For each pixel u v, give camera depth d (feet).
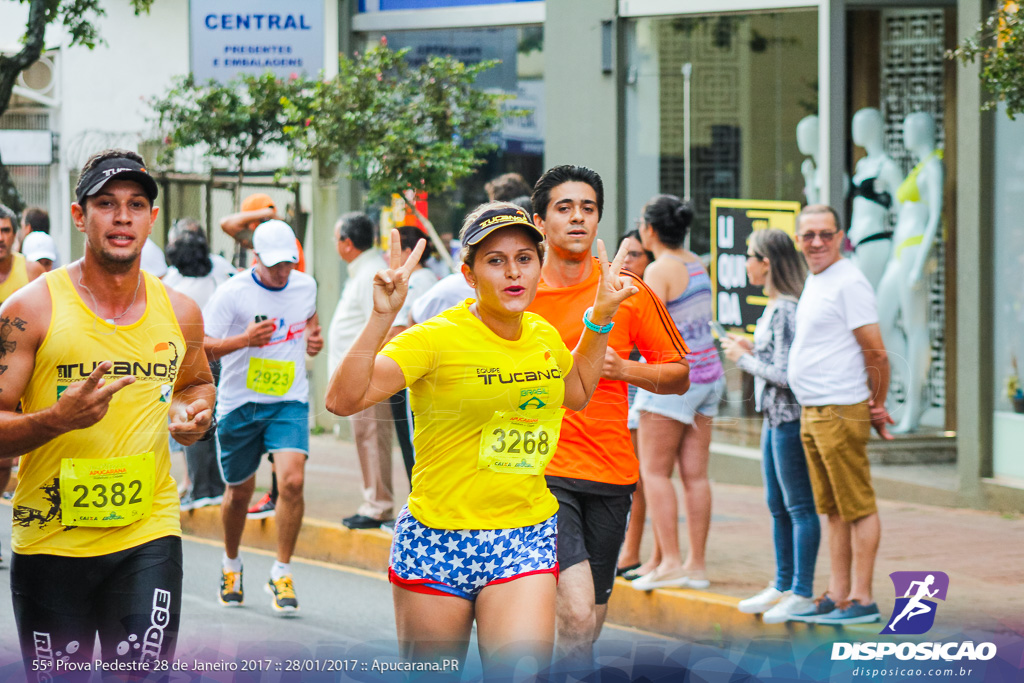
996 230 66.59
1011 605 44.91
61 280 27.68
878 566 52.49
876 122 76.07
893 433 75.05
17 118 111.75
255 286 48.03
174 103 97.25
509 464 28.37
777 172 78.02
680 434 48.52
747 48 78.38
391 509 60.18
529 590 28.35
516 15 86.84
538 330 29.43
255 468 49.55
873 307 42.68
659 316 36.63
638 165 82.28
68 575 27.91
